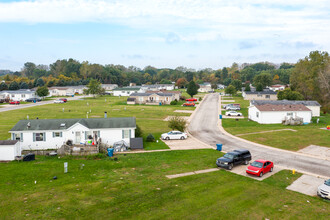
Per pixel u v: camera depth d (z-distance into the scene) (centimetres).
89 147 3278
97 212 1669
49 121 3666
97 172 2486
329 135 4203
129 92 12225
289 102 6488
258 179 2358
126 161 2859
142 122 5494
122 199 1867
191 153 3238
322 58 8319
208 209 1734
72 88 13262
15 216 1598
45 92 10156
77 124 3541
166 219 1593
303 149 3475
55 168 2591
